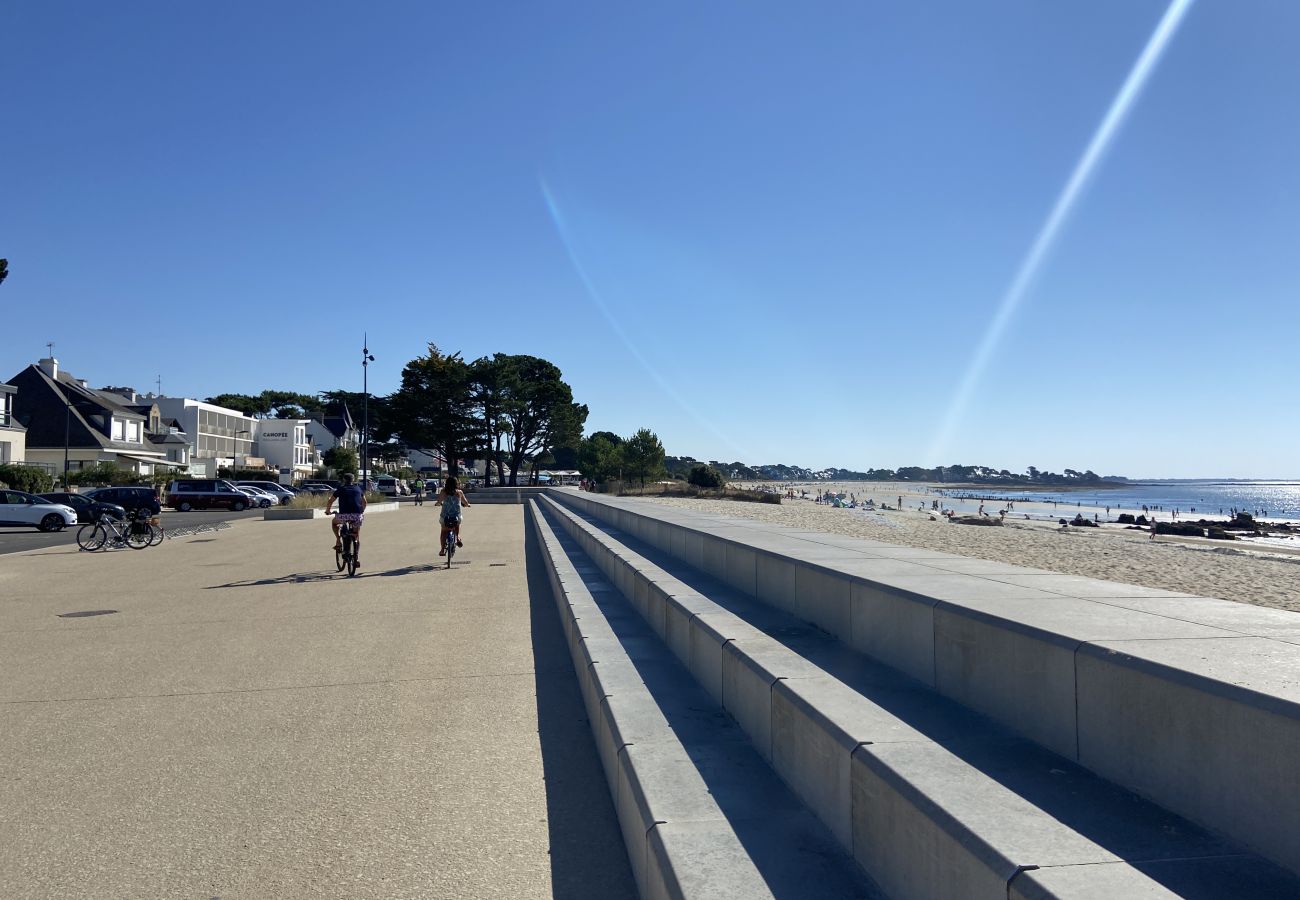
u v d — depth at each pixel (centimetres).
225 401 12275
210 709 616
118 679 706
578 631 710
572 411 9200
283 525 2958
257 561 1669
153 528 2086
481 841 397
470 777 481
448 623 960
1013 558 2050
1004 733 318
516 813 430
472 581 1339
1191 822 238
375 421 8062
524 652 805
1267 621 330
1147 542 3044
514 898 344
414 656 789
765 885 271
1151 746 254
